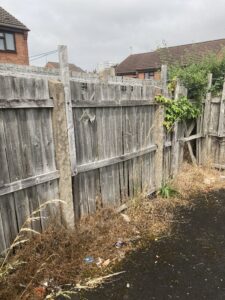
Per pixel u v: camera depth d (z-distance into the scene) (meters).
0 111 2.20
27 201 2.55
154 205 4.13
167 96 4.44
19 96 2.29
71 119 2.76
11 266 2.19
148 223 3.64
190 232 3.46
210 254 2.97
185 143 5.59
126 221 3.57
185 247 3.11
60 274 2.50
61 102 2.62
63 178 2.78
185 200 4.46
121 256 2.91
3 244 2.38
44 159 2.64
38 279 2.40
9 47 14.51
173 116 4.57
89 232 3.06
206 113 5.64
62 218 2.91
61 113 2.64
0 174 2.27
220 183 5.20
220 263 2.81
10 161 2.34
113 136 3.49
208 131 5.85
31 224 2.61
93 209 3.37
